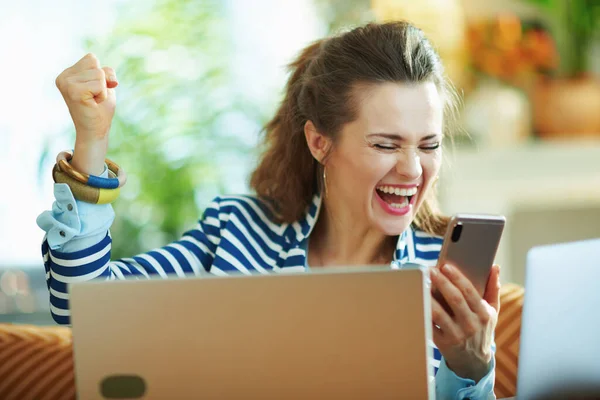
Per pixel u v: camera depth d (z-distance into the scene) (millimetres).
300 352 1306
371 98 1939
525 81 4484
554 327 1422
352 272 1299
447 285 1562
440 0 4004
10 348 2273
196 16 4039
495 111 4293
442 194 4266
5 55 3885
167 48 3992
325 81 2031
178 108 3990
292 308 1301
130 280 1312
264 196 2236
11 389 2236
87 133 1754
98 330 1313
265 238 2184
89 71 1740
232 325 1307
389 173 1959
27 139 3906
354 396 1307
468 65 4352
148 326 1312
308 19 4164
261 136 2338
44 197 3934
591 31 4574
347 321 1301
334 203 2102
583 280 1450
